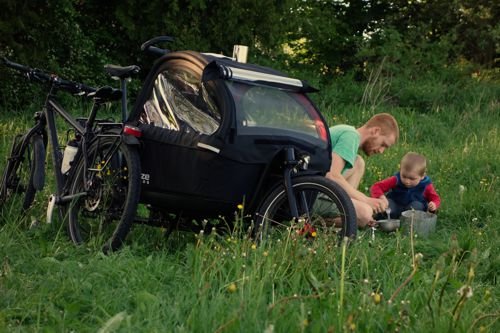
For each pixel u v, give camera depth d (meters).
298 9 19.33
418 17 22.19
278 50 17.39
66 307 3.97
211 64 5.16
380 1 21.70
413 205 7.04
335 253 4.77
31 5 13.27
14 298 4.16
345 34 21.25
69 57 14.06
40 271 4.73
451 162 9.99
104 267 4.67
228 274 4.34
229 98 5.14
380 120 6.77
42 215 6.06
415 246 5.85
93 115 5.83
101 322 3.76
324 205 5.66
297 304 3.88
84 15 15.20
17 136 6.45
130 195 5.25
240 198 5.27
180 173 5.27
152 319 3.78
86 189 5.61
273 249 4.73
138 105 5.54
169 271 4.71
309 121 5.54
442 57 19.56
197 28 15.21
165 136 5.32
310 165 5.43
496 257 5.57
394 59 18.62
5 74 12.71
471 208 7.71
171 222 5.68
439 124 13.98
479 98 16.12
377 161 9.73
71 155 5.91
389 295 4.38
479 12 21.94
